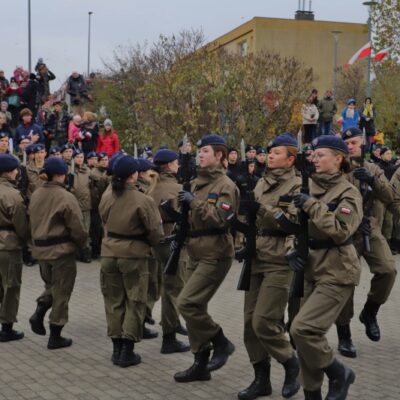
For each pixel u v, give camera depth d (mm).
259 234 5074
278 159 5105
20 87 16172
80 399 5141
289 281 4957
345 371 4609
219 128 19156
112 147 15398
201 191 5445
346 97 31609
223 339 5621
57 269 6410
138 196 5926
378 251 6367
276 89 19812
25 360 6164
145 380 5598
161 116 19672
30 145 10562
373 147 13930
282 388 5273
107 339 6922
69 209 6344
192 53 21516
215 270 5395
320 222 4383
